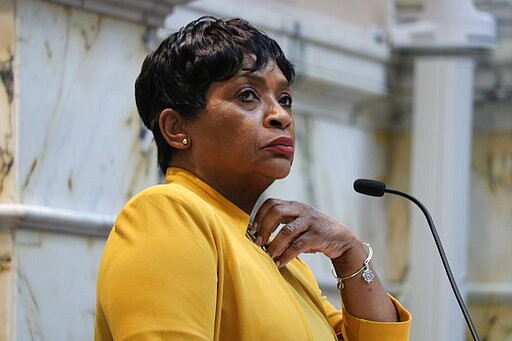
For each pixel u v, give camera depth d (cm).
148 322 383
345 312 474
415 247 1049
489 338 1069
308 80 998
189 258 394
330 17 1054
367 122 1098
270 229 448
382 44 1089
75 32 660
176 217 401
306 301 448
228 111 427
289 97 443
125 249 398
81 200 661
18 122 625
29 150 631
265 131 429
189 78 430
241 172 431
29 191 630
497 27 1098
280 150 429
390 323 470
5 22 628
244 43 433
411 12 1093
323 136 1038
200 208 409
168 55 437
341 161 1059
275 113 430
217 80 429
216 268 403
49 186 643
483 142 1099
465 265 1053
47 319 624
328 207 1038
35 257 620
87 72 667
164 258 392
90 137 668
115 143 684
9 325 605
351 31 1067
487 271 1087
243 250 419
